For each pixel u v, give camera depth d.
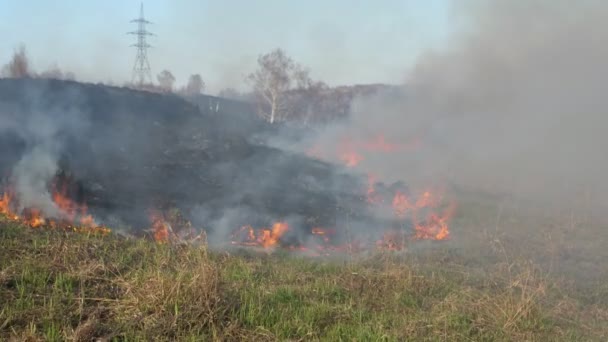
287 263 8.79
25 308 5.34
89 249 7.39
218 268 6.81
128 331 5.12
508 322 6.25
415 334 5.71
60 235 8.07
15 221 8.78
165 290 5.63
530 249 11.76
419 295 7.27
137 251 7.79
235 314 5.68
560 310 7.30
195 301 5.60
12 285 5.90
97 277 6.33
